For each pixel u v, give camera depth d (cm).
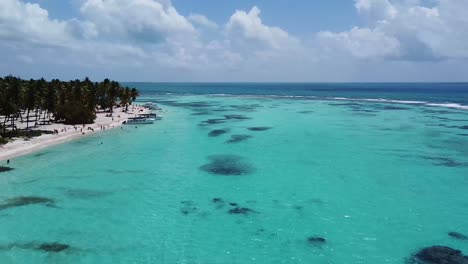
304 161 5384
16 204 3719
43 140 6775
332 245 2881
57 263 2609
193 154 5906
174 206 3700
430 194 3975
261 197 3934
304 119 10056
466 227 3181
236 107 14100
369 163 5250
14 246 2848
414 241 2938
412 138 7062
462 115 10506
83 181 4497
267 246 2875
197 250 2820
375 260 2653
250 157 5662
